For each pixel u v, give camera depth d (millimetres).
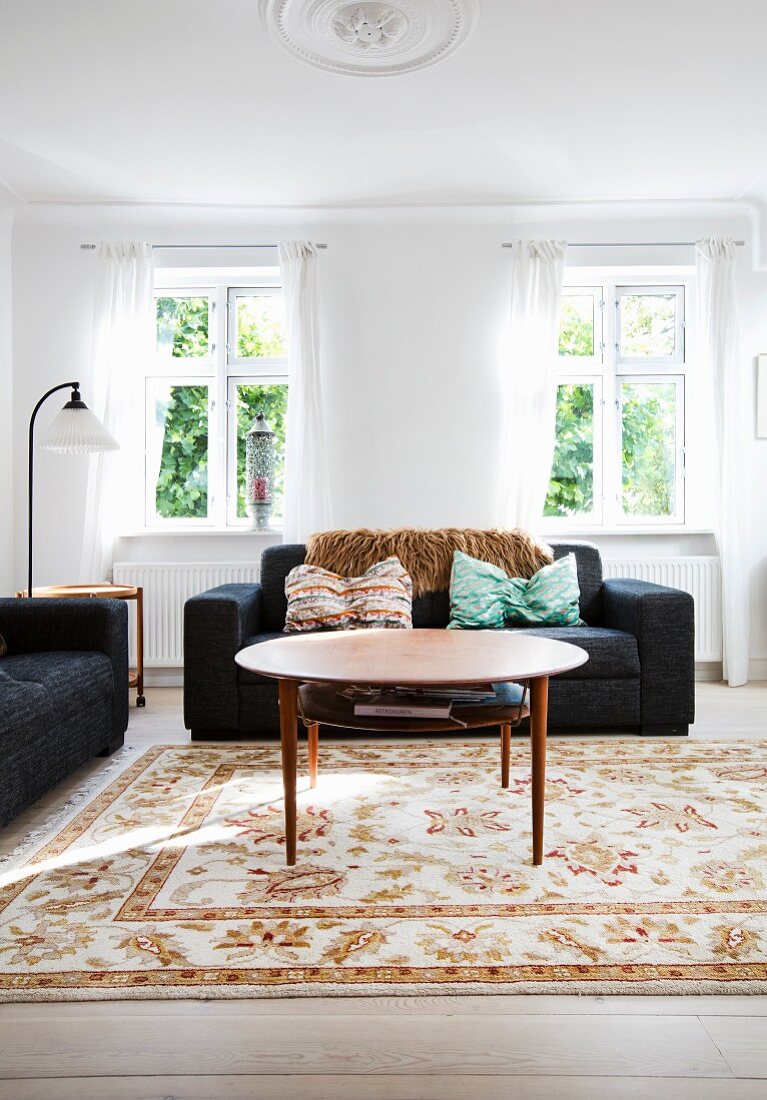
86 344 4652
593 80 3238
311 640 2568
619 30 2891
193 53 3021
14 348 4629
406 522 4707
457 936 1706
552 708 3293
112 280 4562
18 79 3205
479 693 2287
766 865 2053
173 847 2197
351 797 2594
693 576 4652
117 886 1955
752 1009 1469
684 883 1951
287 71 3148
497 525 4676
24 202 4414
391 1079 1287
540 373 4598
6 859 2119
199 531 4695
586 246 4758
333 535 4023
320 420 4566
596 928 1738
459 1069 1311
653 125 3637
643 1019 1441
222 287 4934
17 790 2221
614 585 3766
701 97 3385
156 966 1598
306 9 2729
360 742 3289
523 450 4566
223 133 3676
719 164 4062
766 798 2557
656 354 5023
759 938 1693
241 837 2266
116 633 3143
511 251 4695
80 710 2729
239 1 2689
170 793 2650
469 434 4703
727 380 4625
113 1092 1261
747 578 4703
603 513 5023
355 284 4699
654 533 4746
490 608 3678
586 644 3299
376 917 1791
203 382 4961
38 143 3773
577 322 5039
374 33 2875
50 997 1502
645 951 1644
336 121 3566
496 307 4695
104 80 3215
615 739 3299
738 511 4590
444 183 4254
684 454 5004
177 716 3824
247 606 3471
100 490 4500
